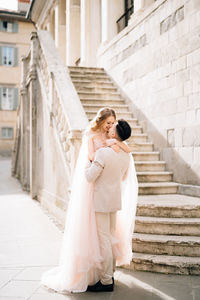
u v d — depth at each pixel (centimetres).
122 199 406
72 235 372
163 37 726
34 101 1056
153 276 407
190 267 410
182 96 657
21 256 481
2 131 2717
